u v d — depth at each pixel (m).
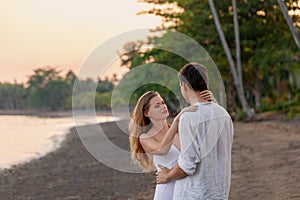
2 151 24.89
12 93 125.25
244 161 12.23
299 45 21.28
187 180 3.22
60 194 11.02
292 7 23.94
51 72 123.00
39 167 16.75
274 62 31.05
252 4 29.98
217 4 30.83
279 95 39.75
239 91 29.17
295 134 18.27
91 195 10.48
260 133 19.39
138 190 10.41
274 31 30.55
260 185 9.14
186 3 30.56
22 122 67.75
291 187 8.74
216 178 3.23
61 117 91.38
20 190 11.91
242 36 30.97
